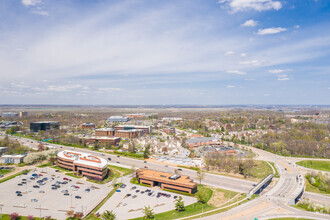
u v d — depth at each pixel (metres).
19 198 184.50
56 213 161.62
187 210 166.25
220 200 184.50
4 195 189.50
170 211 165.75
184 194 196.88
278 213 155.38
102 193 198.62
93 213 163.25
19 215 157.50
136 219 154.62
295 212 157.38
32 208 168.38
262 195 190.38
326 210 165.50
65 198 186.62
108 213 150.12
